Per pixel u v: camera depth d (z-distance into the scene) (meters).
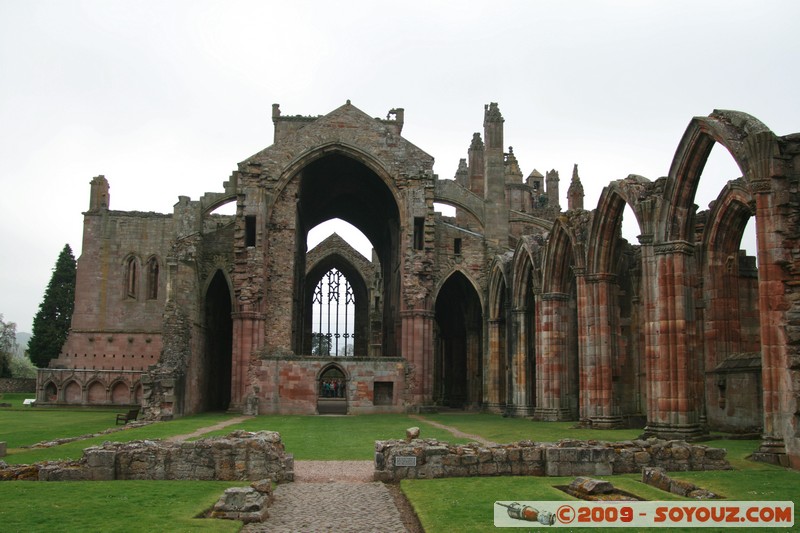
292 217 49.75
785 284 18.78
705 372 29.36
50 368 68.00
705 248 30.27
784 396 18.25
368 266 78.19
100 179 74.00
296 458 21.17
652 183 27.53
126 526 11.58
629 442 17.94
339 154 50.84
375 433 29.75
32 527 11.45
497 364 48.66
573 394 39.12
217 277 52.12
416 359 48.31
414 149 51.09
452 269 51.59
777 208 18.98
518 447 17.42
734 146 20.98
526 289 42.59
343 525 12.34
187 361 44.12
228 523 11.99
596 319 31.03
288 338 48.56
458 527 11.70
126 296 72.19
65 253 84.50
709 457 17.34
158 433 28.98
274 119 65.94
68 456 20.98
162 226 72.94
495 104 54.34
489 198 52.88
